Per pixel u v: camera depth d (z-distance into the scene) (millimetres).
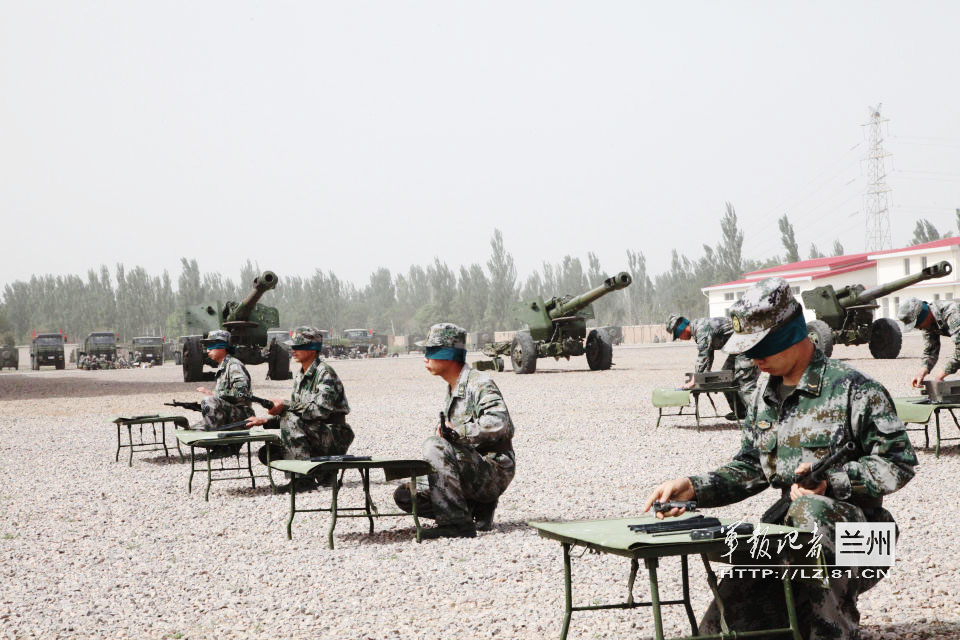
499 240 105250
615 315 109438
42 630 4656
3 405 20422
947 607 4461
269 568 5840
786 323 3455
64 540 6914
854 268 63281
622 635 4223
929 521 6531
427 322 109188
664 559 5688
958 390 9398
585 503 7637
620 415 14695
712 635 3443
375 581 5414
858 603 4609
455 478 6535
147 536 6996
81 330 112688
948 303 9711
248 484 9406
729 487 3736
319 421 8508
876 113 84000
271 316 26891
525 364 27281
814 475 3340
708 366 12016
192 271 108312
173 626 4660
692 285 98875
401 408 17406
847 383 3412
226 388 9852
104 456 11742
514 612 4648
